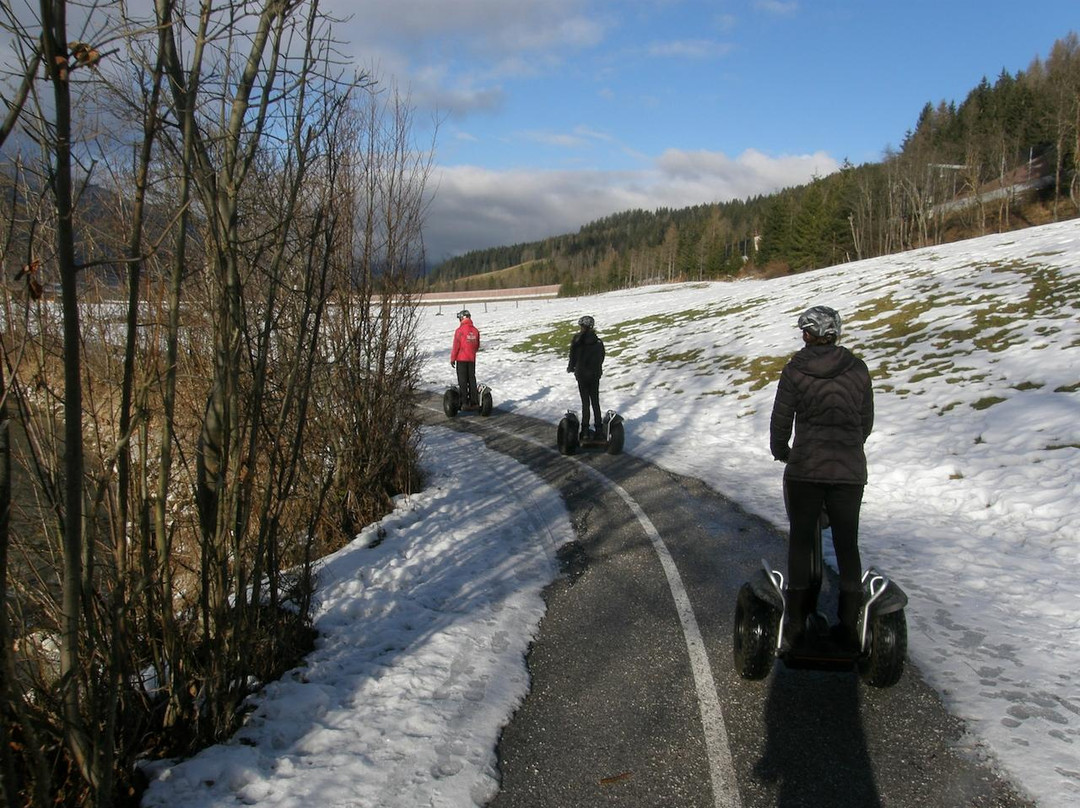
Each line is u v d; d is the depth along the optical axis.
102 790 2.93
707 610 5.39
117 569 3.15
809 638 3.99
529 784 3.41
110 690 2.90
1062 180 71.06
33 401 3.00
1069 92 69.25
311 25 3.63
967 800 3.19
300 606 4.84
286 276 5.28
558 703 4.16
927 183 71.50
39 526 3.22
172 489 4.37
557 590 5.97
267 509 4.18
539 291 118.94
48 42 2.12
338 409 7.66
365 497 7.84
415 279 8.59
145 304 3.33
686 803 3.24
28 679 3.02
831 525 3.99
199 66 3.06
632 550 6.86
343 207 6.83
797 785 3.34
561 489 9.26
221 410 3.74
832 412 3.90
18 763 3.03
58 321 2.97
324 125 3.94
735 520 7.72
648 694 4.20
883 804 3.19
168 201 3.51
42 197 2.51
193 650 3.82
